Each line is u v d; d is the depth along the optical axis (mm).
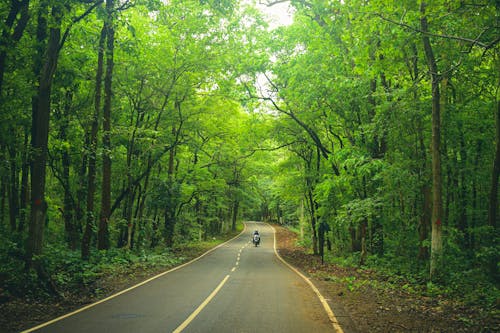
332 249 33875
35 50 12328
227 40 22531
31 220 11133
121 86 21438
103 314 8836
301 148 30391
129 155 22656
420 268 15961
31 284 10555
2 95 11883
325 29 17562
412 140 17578
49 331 7258
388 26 11492
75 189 22031
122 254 20469
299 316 8836
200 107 26734
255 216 128625
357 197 21547
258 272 18922
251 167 44688
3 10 11055
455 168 17344
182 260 25281
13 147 13297
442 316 8961
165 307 9742
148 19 20125
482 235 17000
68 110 18344
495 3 9461
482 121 16578
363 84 17328
